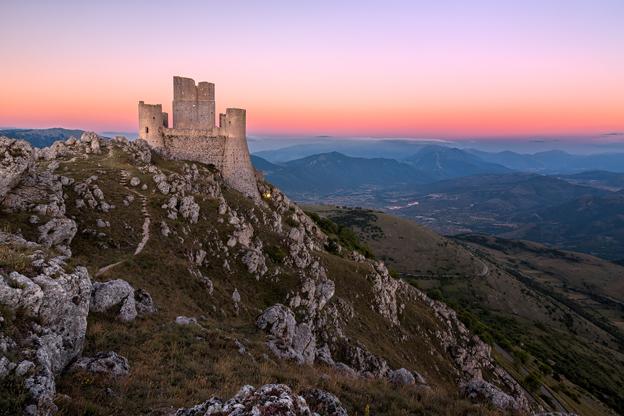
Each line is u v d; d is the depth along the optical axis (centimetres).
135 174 7338
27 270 1789
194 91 10581
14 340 1492
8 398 1249
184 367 2138
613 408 12356
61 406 1404
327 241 12438
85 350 2028
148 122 10244
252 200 10369
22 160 4272
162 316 2977
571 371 14312
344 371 3712
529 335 17475
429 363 8412
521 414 2503
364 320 7881
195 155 10644
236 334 3147
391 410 2134
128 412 1547
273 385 1344
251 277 6272
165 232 5622
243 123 11119
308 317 5859
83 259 4153
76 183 5756
